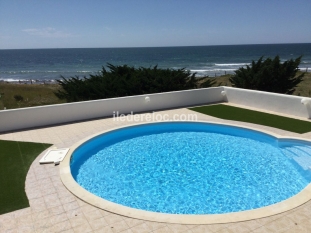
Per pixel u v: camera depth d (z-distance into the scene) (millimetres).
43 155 6754
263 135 8594
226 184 6074
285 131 8633
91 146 8234
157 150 8039
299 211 4215
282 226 3875
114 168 6910
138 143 8617
